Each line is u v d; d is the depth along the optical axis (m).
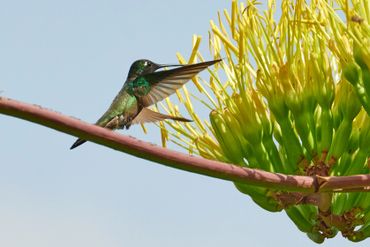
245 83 10.07
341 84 9.87
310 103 9.84
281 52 9.95
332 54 10.38
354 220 9.86
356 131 9.98
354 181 7.76
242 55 9.89
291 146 9.91
